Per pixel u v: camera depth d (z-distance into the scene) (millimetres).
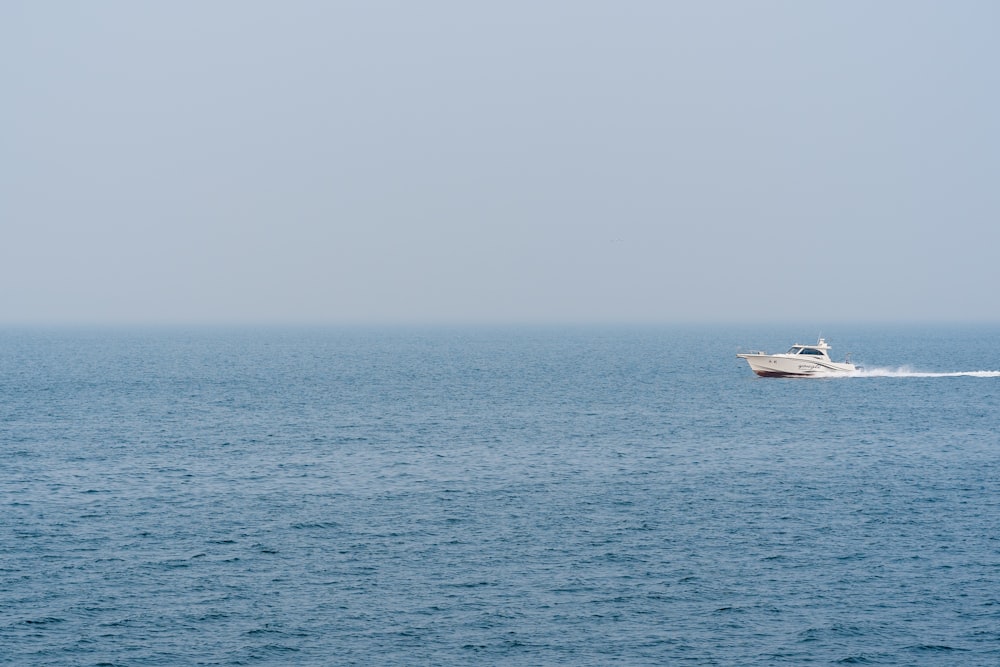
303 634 47125
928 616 49500
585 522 66438
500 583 54062
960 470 85000
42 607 49906
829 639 46750
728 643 46375
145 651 45062
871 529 64688
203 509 69875
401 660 44531
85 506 70500
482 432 108125
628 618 49219
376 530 64250
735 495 74750
